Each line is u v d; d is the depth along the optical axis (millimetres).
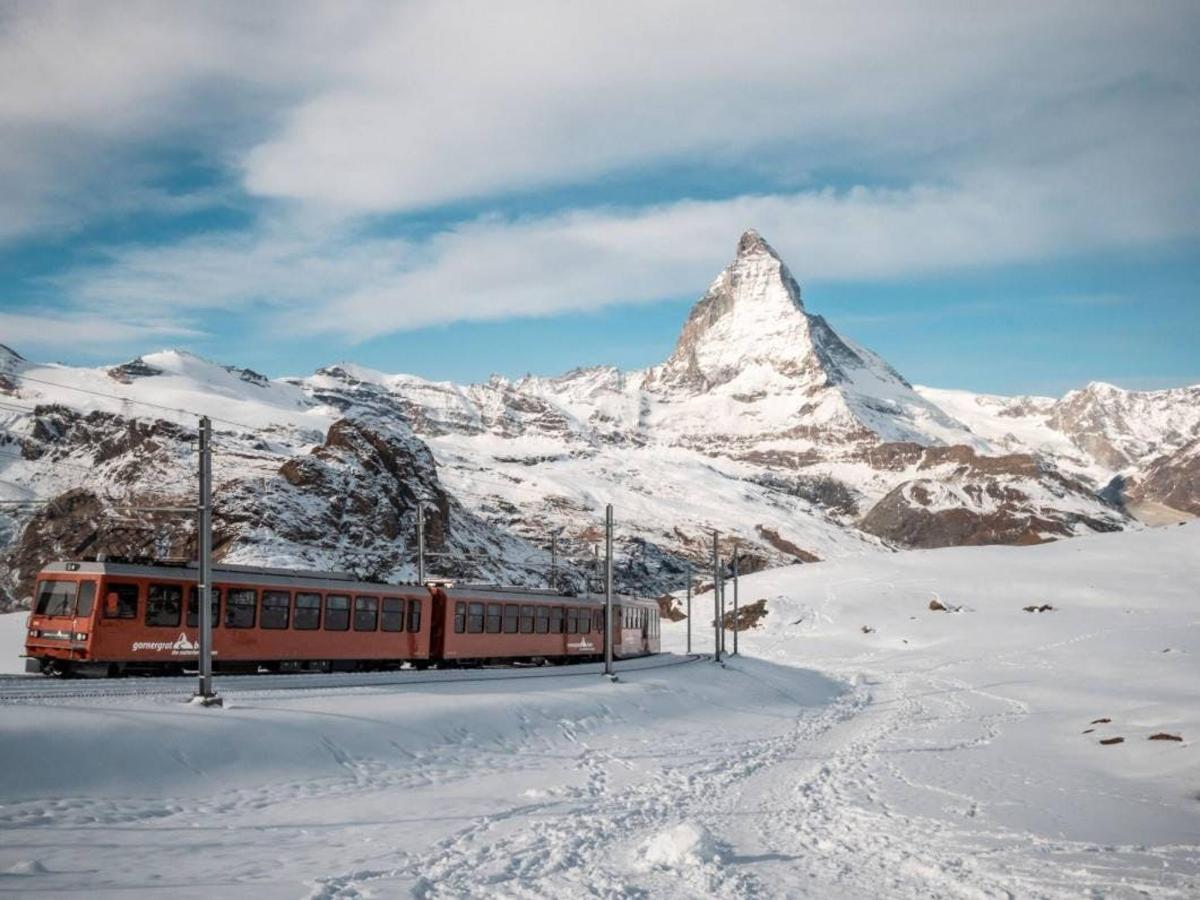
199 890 16672
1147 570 145000
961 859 22672
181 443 183500
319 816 24859
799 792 33281
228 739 28984
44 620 37750
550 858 21516
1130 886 19984
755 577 168250
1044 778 36625
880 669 99750
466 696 42000
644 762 38844
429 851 21562
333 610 45875
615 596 74375
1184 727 47062
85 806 23031
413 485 171875
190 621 39625
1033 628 116438
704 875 20250
